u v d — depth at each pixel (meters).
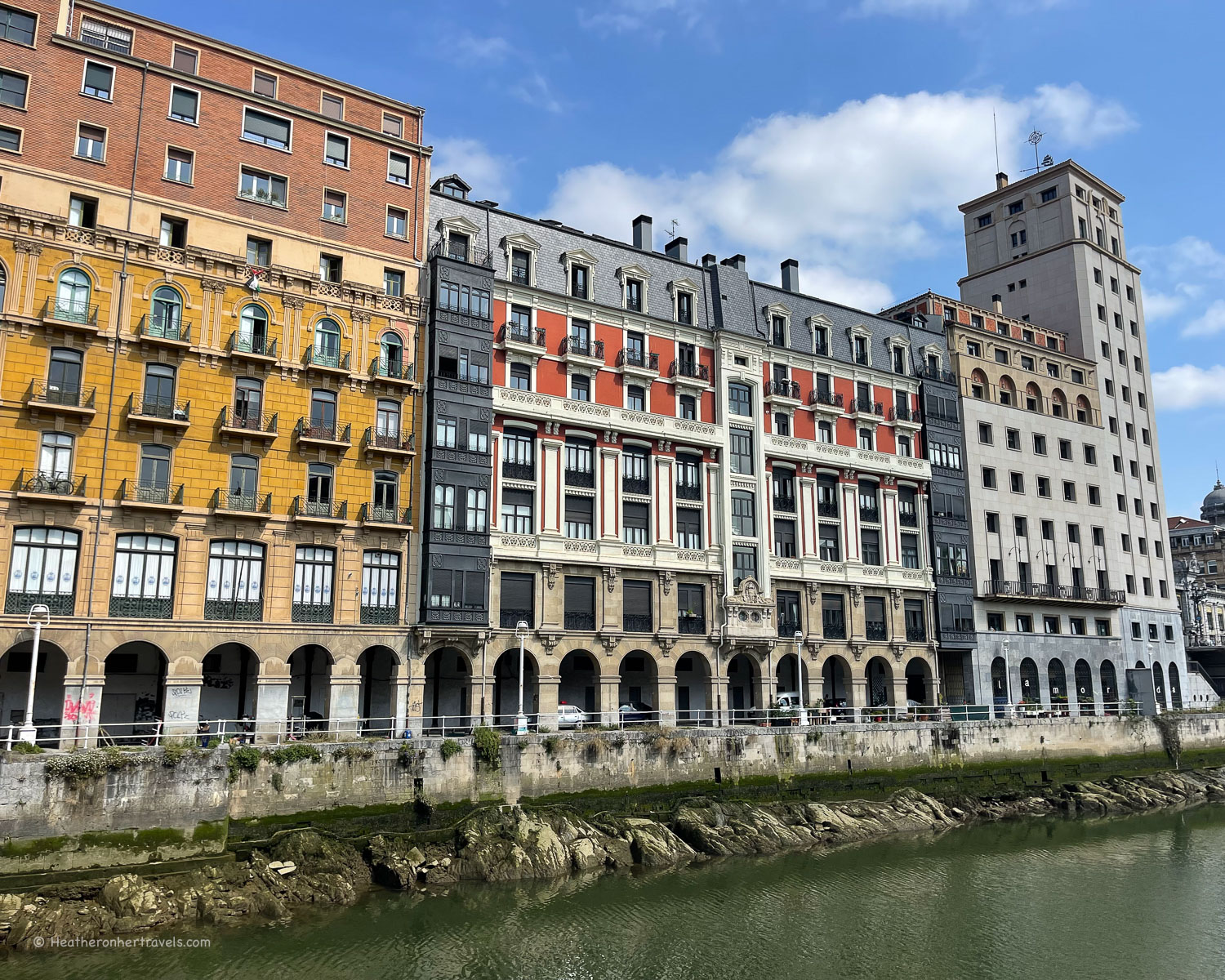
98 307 39.44
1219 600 115.56
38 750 30.72
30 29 40.06
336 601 43.06
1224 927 32.09
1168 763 64.81
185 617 39.50
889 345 67.31
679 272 59.16
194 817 32.00
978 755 55.09
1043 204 87.38
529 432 50.56
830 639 58.84
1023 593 68.94
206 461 41.00
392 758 36.72
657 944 29.45
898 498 64.38
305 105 46.88
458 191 54.75
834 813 45.50
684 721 51.75
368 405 45.38
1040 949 29.70
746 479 57.62
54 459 37.84
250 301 43.06
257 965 26.77
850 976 27.31
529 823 37.38
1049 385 76.81
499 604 47.50
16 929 27.23
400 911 31.67
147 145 41.78
